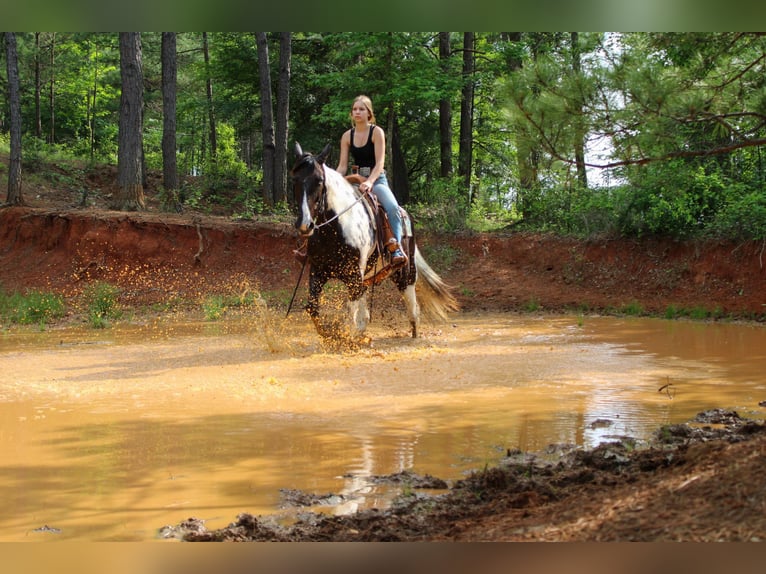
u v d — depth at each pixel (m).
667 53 8.58
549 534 3.72
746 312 15.70
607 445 5.69
